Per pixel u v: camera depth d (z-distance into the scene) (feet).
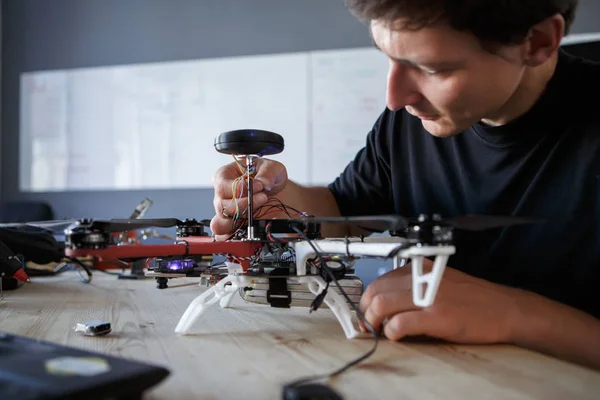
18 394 0.89
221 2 10.19
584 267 2.46
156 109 10.19
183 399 1.17
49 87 10.63
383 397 1.19
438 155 3.18
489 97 1.73
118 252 1.79
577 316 1.84
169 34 10.38
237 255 2.11
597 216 2.43
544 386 1.28
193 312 1.91
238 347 1.68
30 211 7.88
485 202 2.87
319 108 9.67
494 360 1.54
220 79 9.98
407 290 1.90
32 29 10.89
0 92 10.92
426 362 1.51
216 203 2.63
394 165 3.47
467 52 1.57
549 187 2.60
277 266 2.11
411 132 3.40
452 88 1.67
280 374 1.36
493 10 1.47
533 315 1.79
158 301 2.78
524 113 2.56
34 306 2.61
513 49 1.64
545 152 2.64
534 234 2.64
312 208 3.55
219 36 10.18
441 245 1.53
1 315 2.32
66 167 10.52
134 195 10.32
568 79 2.48
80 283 3.77
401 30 1.54
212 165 10.00
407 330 1.73
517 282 2.67
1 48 10.93
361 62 9.54
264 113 9.84
